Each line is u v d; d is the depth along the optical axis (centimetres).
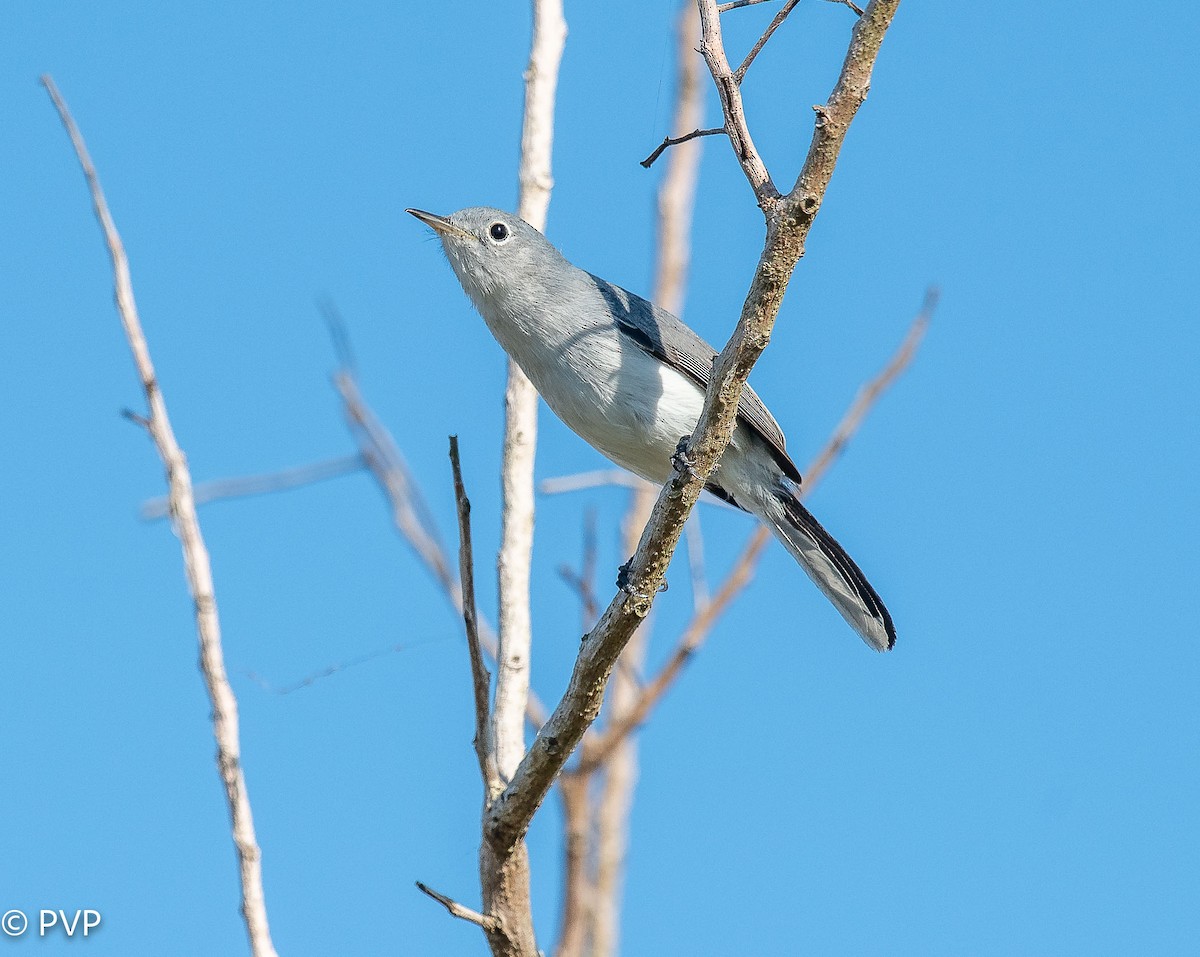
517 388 1006
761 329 791
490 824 835
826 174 746
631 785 1077
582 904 1007
